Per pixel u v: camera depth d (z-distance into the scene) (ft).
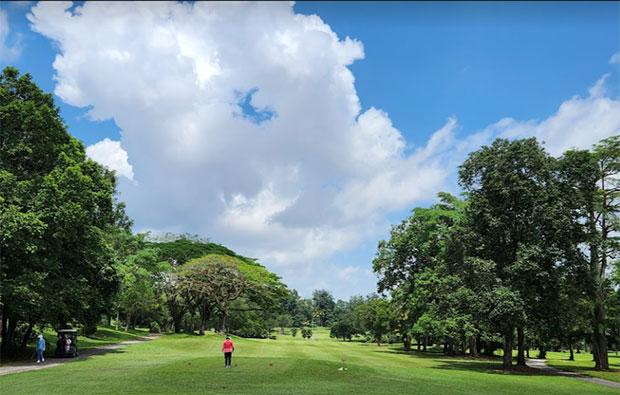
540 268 102.99
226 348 87.97
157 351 142.10
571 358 205.26
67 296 109.19
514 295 100.99
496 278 107.86
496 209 112.57
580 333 138.92
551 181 112.98
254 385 62.44
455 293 116.47
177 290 227.81
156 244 261.24
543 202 110.42
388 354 175.52
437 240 166.40
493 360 156.97
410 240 183.73
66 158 106.52
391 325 256.93
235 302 327.26
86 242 120.78
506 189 110.63
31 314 105.19
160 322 315.17
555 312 106.93
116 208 184.14
